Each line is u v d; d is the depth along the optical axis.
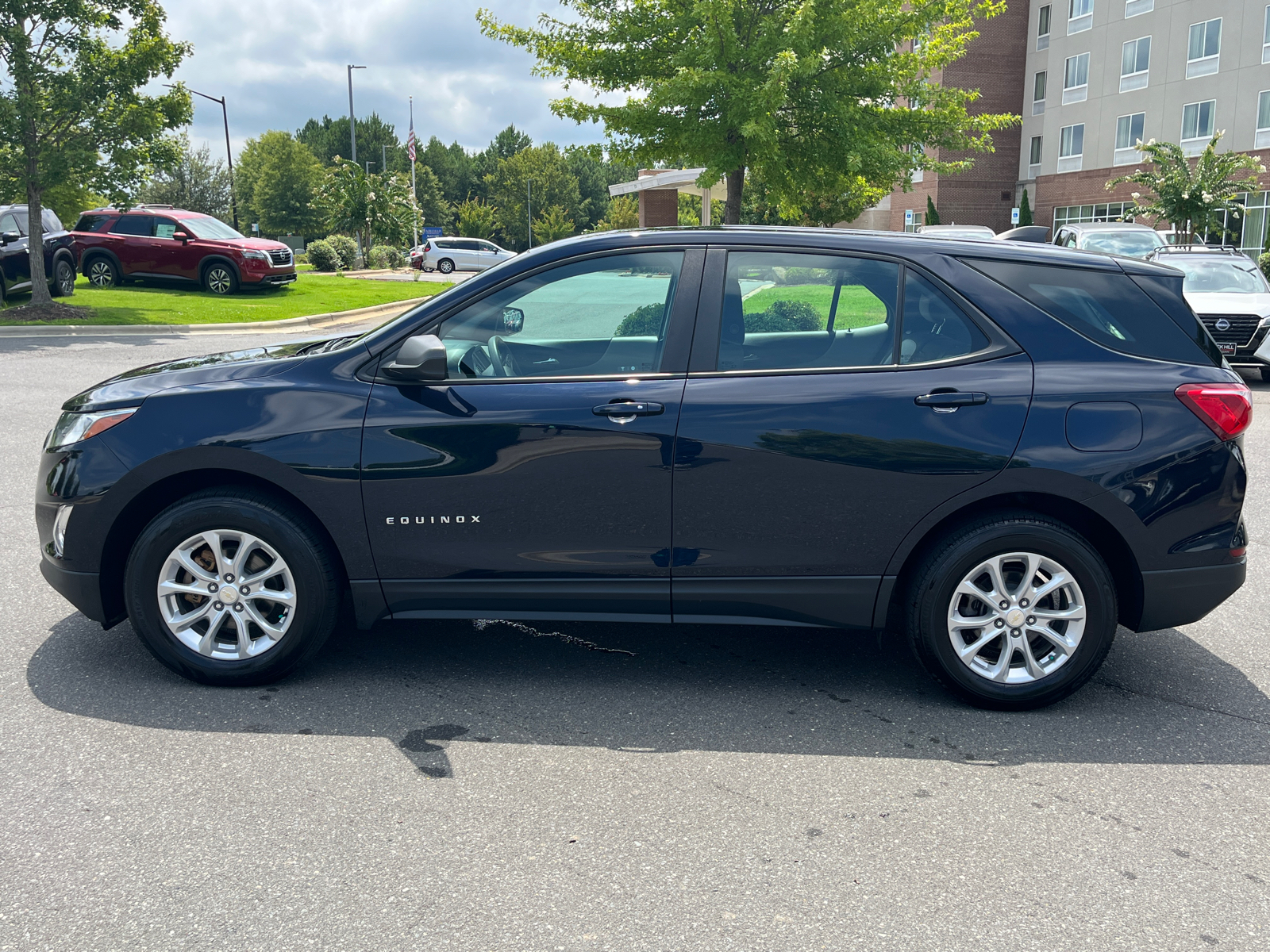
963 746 3.51
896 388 3.64
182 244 23.17
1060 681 3.73
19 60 17.48
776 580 3.75
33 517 6.20
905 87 17.17
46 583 5.03
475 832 2.91
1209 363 3.72
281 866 2.72
